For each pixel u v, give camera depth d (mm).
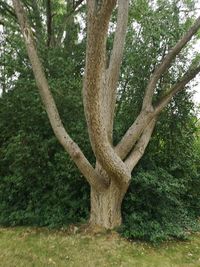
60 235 6621
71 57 9859
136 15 8867
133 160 6766
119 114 8055
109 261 5562
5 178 7832
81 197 7410
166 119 8070
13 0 6703
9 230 7051
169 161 8266
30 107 7906
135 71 7965
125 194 6996
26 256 5656
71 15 11094
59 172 7297
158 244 6355
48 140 7660
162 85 7855
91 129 5598
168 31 7805
